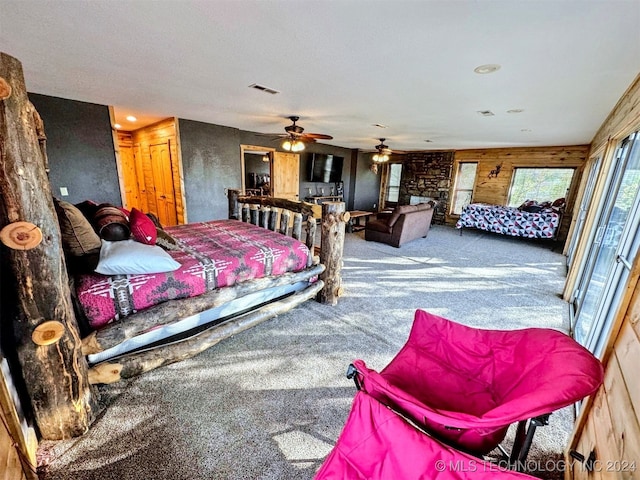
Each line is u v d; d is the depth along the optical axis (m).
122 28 1.65
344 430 0.95
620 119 2.53
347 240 5.96
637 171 2.00
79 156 3.67
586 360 0.90
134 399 1.66
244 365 2.00
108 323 1.54
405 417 0.98
